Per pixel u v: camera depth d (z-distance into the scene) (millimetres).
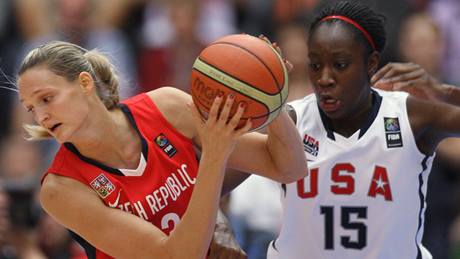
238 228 21297
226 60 12977
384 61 27719
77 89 13898
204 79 13008
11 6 30719
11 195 20234
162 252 13336
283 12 30234
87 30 29969
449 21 29969
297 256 16078
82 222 13867
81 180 14055
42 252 21391
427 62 27531
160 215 14203
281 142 14242
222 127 12789
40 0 30375
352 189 15758
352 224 15812
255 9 30953
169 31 30188
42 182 14219
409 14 28641
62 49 13961
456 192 25953
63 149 14266
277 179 14719
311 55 15344
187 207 13484
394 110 15914
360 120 15859
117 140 14203
